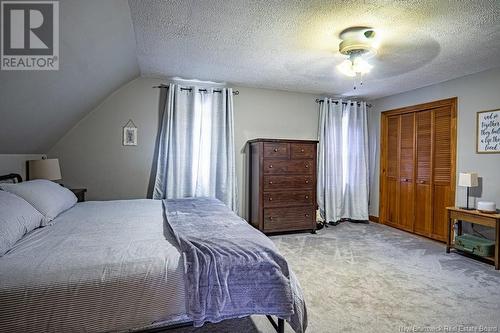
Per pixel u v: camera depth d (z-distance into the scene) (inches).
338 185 189.5
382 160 192.1
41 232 73.5
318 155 187.3
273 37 101.0
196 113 158.9
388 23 89.2
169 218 89.9
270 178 157.9
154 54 118.8
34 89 86.4
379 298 89.6
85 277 51.1
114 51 104.0
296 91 180.4
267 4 79.2
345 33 96.8
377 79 150.5
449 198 150.6
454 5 78.3
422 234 163.9
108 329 50.6
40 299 47.8
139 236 71.6
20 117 93.7
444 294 92.3
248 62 127.3
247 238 68.8
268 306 58.2
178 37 101.8
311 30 95.2
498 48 108.3
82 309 49.5
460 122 144.6
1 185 84.6
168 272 55.2
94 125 145.9
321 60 124.0
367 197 195.2
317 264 118.3
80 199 133.1
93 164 146.2
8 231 60.7
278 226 159.8
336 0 76.7
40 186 95.3
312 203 166.7
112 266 53.8
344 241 151.4
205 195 161.2
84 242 65.6
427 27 91.7
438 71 136.1
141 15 86.3
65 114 120.4
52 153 140.1
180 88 154.9
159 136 155.8
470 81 140.3
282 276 60.0
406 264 118.7
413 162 171.3
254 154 165.5
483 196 134.0
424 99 163.9
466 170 141.6
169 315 54.1
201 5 80.2
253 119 173.9
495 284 99.9
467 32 94.9
